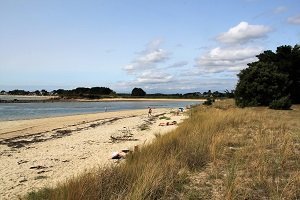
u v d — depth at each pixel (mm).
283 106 35625
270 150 12172
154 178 8148
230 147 13406
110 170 8852
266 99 40156
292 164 10148
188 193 7859
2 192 10336
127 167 9391
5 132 27625
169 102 139625
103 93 183750
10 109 70188
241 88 41594
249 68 42844
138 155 11703
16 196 9844
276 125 19828
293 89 43438
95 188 7527
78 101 143625
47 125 33500
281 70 43625
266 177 8703
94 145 19641
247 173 9172
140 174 8500
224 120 21109
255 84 40188
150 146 12938
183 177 8953
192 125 19594
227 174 9070
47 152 17594
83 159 15320
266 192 7770
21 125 33562
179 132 16406
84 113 57906
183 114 48438
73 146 19438
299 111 33156
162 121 37781
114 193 7352
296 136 15469
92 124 34312
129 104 114375
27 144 20750
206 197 7664
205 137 13938
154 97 187875
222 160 11055
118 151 16578
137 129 28766
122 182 8195
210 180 8953
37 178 11992
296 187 7754
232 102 56188
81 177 8508
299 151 12148
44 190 9000
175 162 10016
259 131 16375
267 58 46156
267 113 30016
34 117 46344
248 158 10609
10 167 14008
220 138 13773
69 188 7688
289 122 22781
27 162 15008
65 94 164500
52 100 136500
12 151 18172
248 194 7602
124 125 32969
